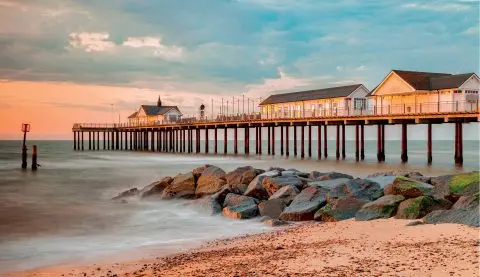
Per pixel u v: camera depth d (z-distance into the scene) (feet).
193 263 51.03
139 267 52.13
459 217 58.90
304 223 73.41
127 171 187.83
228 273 44.50
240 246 59.16
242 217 79.97
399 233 56.75
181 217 84.23
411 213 64.59
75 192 122.01
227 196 89.15
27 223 81.15
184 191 101.50
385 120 186.39
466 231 54.29
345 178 94.22
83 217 86.02
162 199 100.68
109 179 156.56
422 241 51.72
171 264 51.90
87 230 75.41
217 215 83.76
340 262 45.50
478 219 56.80
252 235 67.46
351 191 77.41
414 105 190.29
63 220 83.66
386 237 55.52
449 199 67.77
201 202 89.51
